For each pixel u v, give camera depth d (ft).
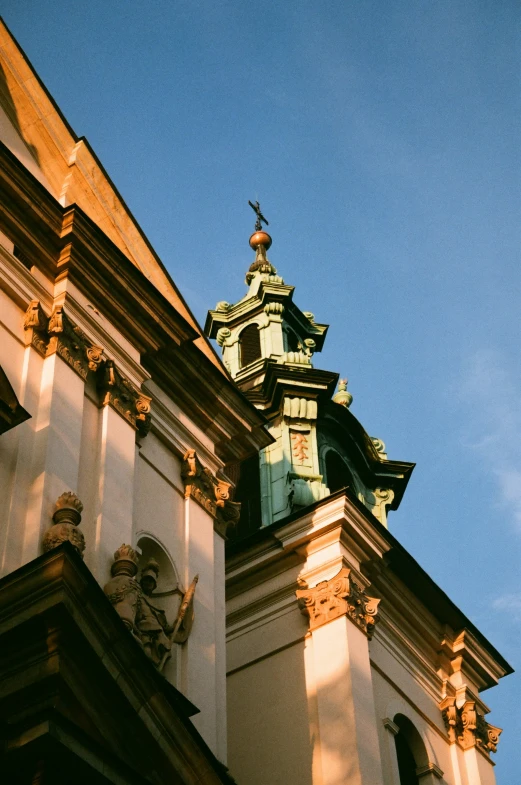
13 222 85.66
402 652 116.47
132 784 61.98
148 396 90.02
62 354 83.15
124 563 77.77
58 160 95.20
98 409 84.74
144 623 80.23
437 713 117.08
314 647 107.65
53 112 95.66
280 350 141.79
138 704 65.87
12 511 73.61
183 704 74.28
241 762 104.58
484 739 118.42
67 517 74.43
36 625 63.05
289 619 110.73
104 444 82.84
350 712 102.06
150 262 98.37
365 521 113.70
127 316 90.58
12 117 94.02
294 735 103.86
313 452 126.93
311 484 124.06
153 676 66.85
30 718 59.88
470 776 114.73
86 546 77.77
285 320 145.69
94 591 64.49
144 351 91.97
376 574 114.83
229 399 97.45
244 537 122.11
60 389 81.35
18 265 84.58
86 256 88.33
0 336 81.15
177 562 87.30
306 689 105.81
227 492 94.17
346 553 112.27
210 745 81.25
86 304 87.92
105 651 64.49
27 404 79.30
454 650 120.57
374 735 102.42
